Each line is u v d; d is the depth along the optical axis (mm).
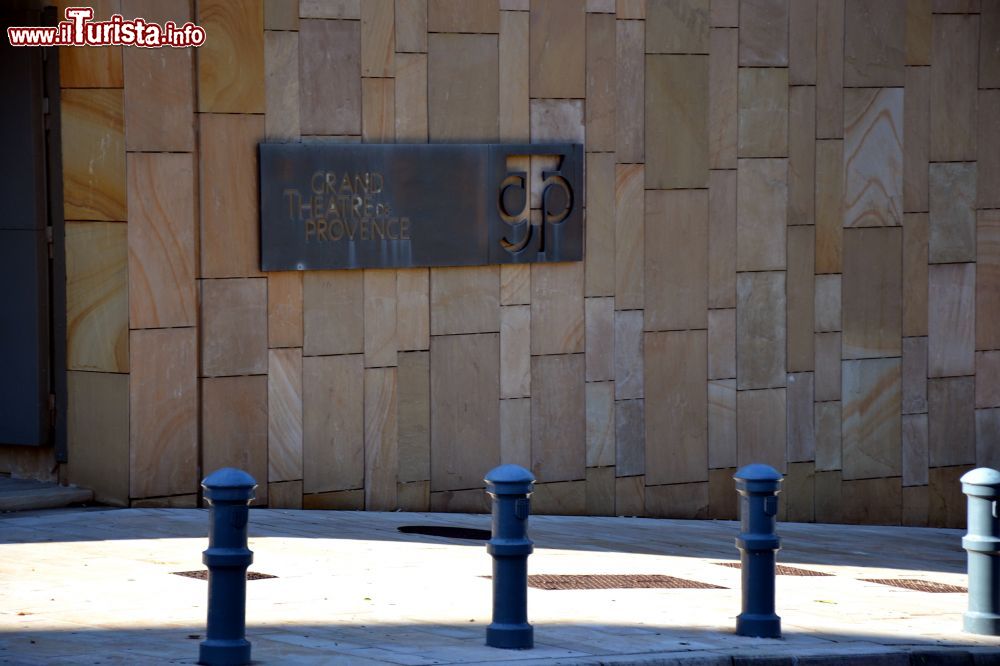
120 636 11070
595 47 21312
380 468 19938
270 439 19047
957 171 24062
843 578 16547
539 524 20062
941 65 23828
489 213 20484
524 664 10398
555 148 20953
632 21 21531
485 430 20719
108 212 17922
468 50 20406
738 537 12203
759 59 22453
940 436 24281
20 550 15227
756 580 12117
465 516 20016
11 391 18578
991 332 24578
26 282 18344
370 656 10570
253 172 18797
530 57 20859
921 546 20875
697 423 22281
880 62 23344
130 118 17781
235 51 18562
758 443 22750
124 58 17703
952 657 11852
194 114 18297
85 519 17281
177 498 18359
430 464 20328
